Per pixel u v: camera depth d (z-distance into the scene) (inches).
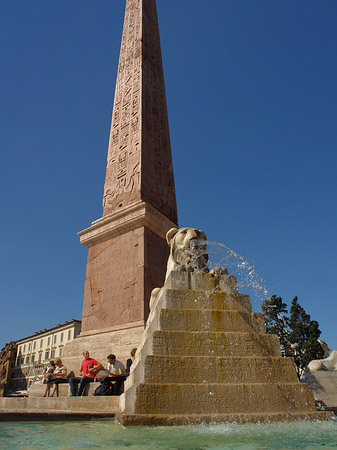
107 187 536.7
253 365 205.0
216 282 254.4
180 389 183.8
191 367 196.2
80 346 410.0
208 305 237.8
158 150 564.7
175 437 137.2
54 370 354.9
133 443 126.0
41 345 2317.9
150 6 762.8
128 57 674.2
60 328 2188.7
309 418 184.9
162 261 452.4
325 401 650.2
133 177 508.4
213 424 168.1
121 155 549.6
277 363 209.9
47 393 342.0
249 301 251.1
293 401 195.0
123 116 594.6
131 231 454.3
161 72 678.5
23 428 165.6
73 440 132.5
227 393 187.6
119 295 422.0
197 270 261.6
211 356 204.4
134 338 365.7
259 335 223.9
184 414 176.6
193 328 221.3
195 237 283.3
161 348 204.1
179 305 233.1
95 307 438.9
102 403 230.8
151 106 600.7
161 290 268.2
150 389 180.2
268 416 178.2
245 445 122.3
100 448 117.8
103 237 477.7
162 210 516.4
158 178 536.1
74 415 193.9
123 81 647.1
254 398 189.5
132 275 422.3
